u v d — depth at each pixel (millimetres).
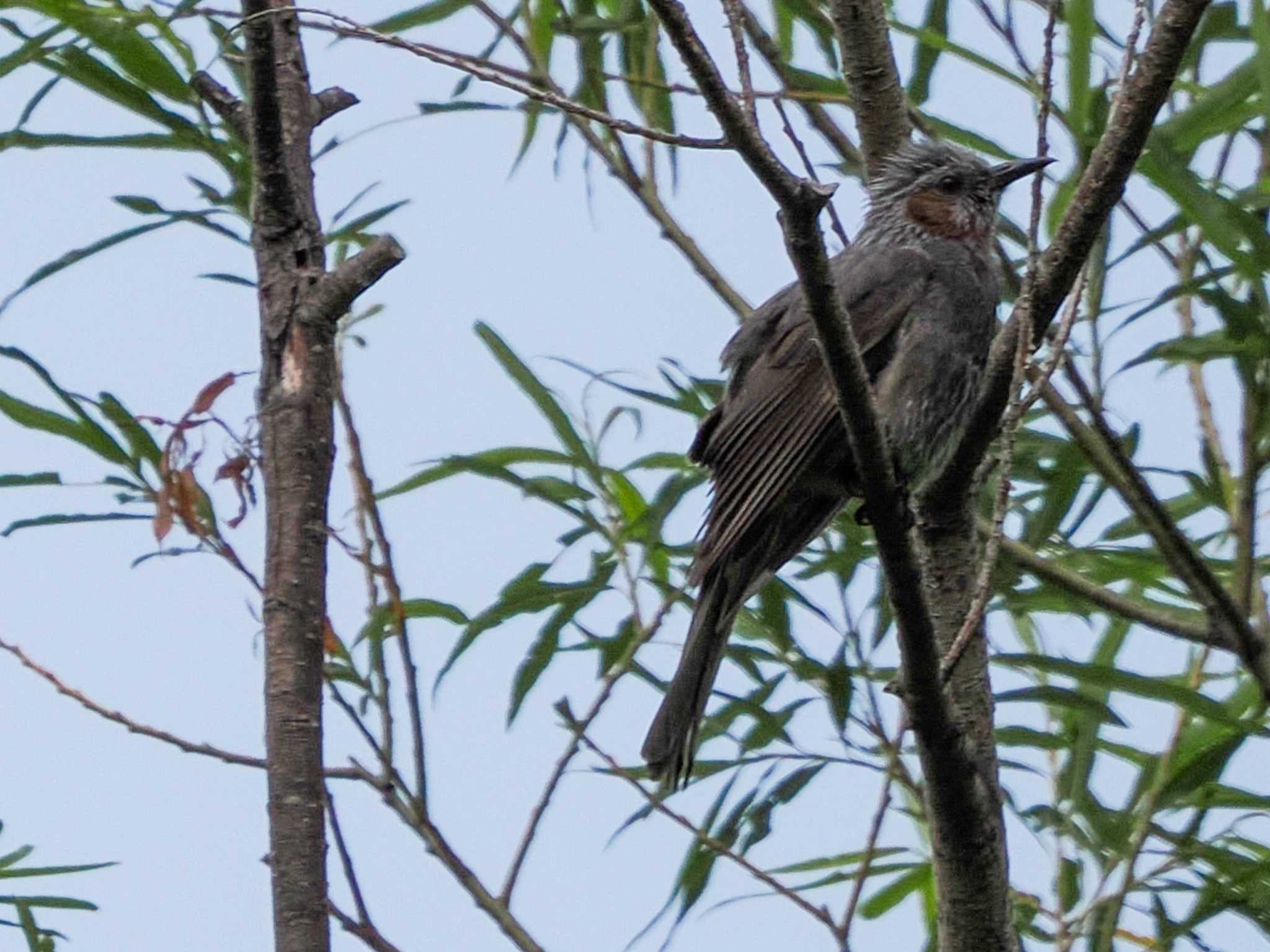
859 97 9516
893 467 7090
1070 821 8844
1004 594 9422
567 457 9586
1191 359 8836
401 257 6738
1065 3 8992
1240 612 8609
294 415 6555
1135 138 7617
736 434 9500
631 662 8305
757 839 8922
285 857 5836
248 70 6613
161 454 7566
